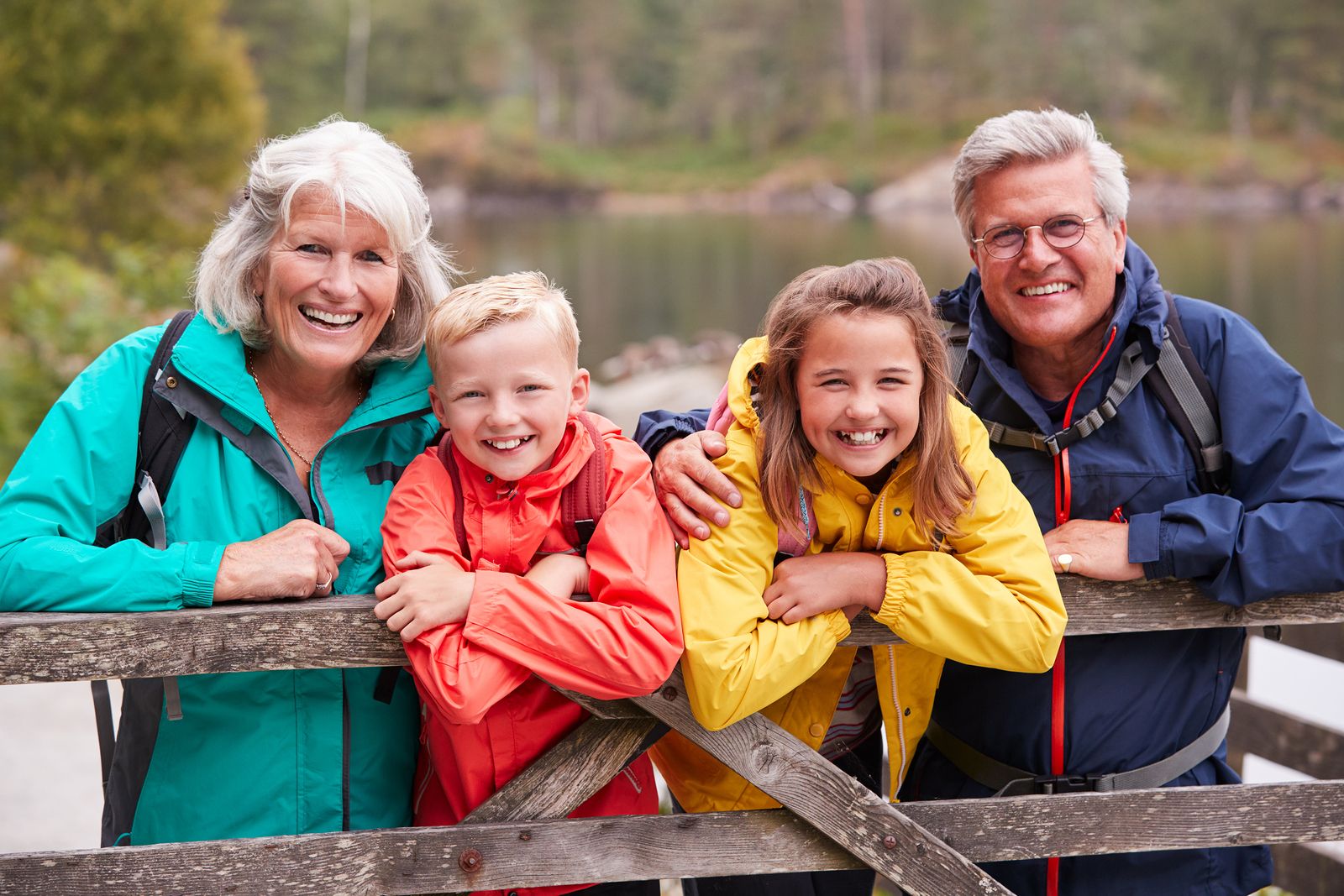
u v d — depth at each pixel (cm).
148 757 201
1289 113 6588
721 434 206
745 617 189
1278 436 218
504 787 194
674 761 223
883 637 202
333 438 204
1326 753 307
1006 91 6906
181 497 200
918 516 197
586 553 194
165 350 201
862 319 189
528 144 7138
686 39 8119
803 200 6544
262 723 196
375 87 7675
